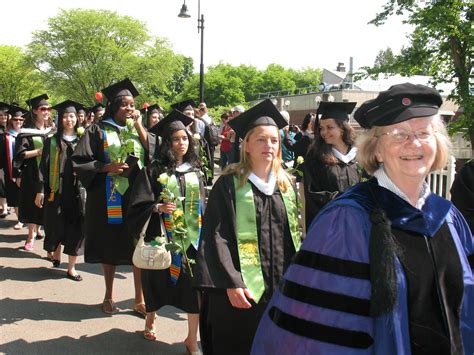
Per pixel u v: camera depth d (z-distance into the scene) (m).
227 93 76.06
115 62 50.53
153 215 4.48
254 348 1.97
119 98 5.41
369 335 1.72
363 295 1.72
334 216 1.82
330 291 1.75
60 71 51.97
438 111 1.92
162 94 73.69
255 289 3.06
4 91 61.66
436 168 1.99
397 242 1.78
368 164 1.98
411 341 1.75
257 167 3.29
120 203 5.21
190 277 4.16
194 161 4.59
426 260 1.78
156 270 4.36
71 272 6.44
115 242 5.18
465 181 3.49
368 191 1.89
